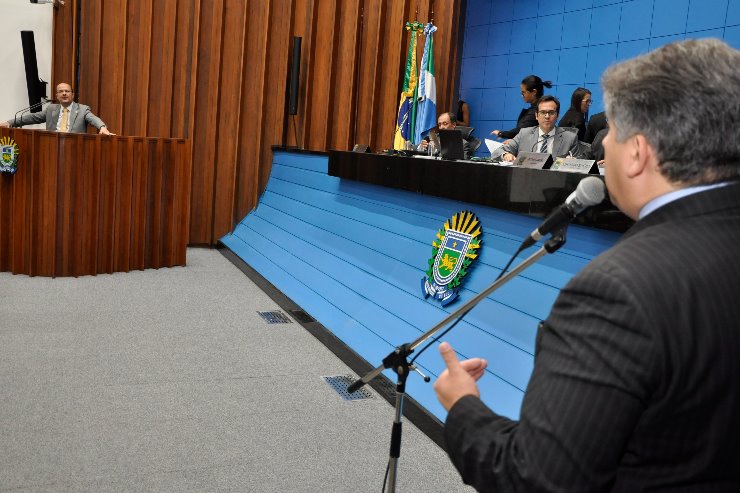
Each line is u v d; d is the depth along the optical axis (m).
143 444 3.03
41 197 5.84
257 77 8.01
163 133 7.85
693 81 0.88
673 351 0.80
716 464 0.82
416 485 2.81
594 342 0.83
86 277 6.02
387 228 4.86
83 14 7.63
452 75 8.40
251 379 3.89
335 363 4.23
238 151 8.09
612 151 0.97
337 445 3.13
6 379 3.66
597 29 8.47
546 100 5.16
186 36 7.78
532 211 3.24
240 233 7.82
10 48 7.66
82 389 3.60
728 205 0.89
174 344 4.41
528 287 3.29
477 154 10.38
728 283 0.84
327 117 8.14
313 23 8.04
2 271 6.03
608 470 0.81
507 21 9.91
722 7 7.02
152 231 6.52
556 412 0.83
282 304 5.52
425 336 1.73
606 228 2.79
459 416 0.99
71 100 7.15
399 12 8.11
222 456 2.97
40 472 2.73
